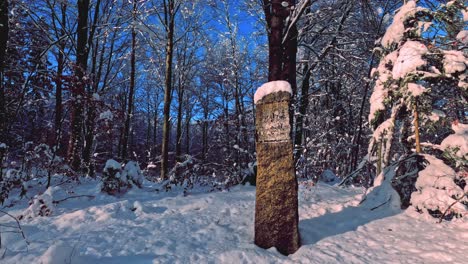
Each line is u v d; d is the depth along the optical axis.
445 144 5.79
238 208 6.22
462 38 6.06
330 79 15.95
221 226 5.18
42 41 11.89
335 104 16.84
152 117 35.50
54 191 6.45
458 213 5.18
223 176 10.08
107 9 16.34
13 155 9.95
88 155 11.36
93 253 3.98
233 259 4.02
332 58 15.77
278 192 4.53
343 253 4.27
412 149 6.52
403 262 3.98
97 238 4.48
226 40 21.61
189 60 22.20
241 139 13.16
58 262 3.51
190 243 4.45
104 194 7.10
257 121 4.73
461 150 5.57
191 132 36.06
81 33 11.33
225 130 14.77
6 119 7.57
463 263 3.87
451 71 5.83
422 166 6.11
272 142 4.62
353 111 17.70
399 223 5.27
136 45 17.83
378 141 6.95
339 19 14.60
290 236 4.43
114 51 17.67
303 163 11.49
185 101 27.08
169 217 5.61
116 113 9.31
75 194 6.99
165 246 4.29
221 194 7.43
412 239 4.64
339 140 14.95
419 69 6.14
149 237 4.61
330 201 6.86
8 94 8.23
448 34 6.24
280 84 4.64
